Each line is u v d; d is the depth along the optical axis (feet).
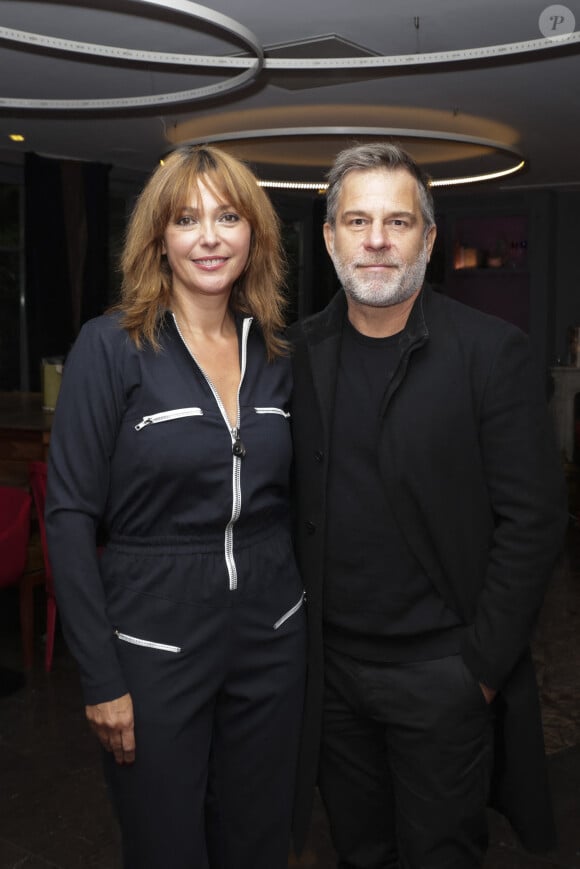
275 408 6.15
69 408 5.68
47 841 9.05
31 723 11.89
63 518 5.60
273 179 31.68
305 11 15.12
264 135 21.84
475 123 24.06
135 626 5.74
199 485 5.76
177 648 5.76
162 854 5.89
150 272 5.94
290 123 23.41
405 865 6.29
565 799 9.80
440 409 5.86
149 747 5.75
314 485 6.21
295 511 6.50
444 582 6.02
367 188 5.80
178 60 16.28
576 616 16.52
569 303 37.27
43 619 16.25
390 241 5.80
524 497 5.81
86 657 5.53
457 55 15.67
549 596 17.81
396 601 6.07
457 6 14.93
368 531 6.05
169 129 25.16
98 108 19.57
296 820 6.48
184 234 5.85
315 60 16.99
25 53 18.07
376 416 6.00
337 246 5.98
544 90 20.79
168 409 5.71
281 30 16.02
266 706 6.11
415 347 5.87
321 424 6.15
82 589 5.55
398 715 6.09
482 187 36.14
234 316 6.36
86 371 5.66
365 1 14.70
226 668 5.94
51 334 29.48
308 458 6.25
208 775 6.56
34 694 12.84
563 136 25.82
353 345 6.16
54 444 5.73
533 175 33.24
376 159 5.83
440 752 6.03
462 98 21.61
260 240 6.23
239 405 6.00
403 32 16.24
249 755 6.19
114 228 32.48
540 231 36.63
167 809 5.85
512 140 26.21
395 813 6.54
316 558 6.23
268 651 6.06
